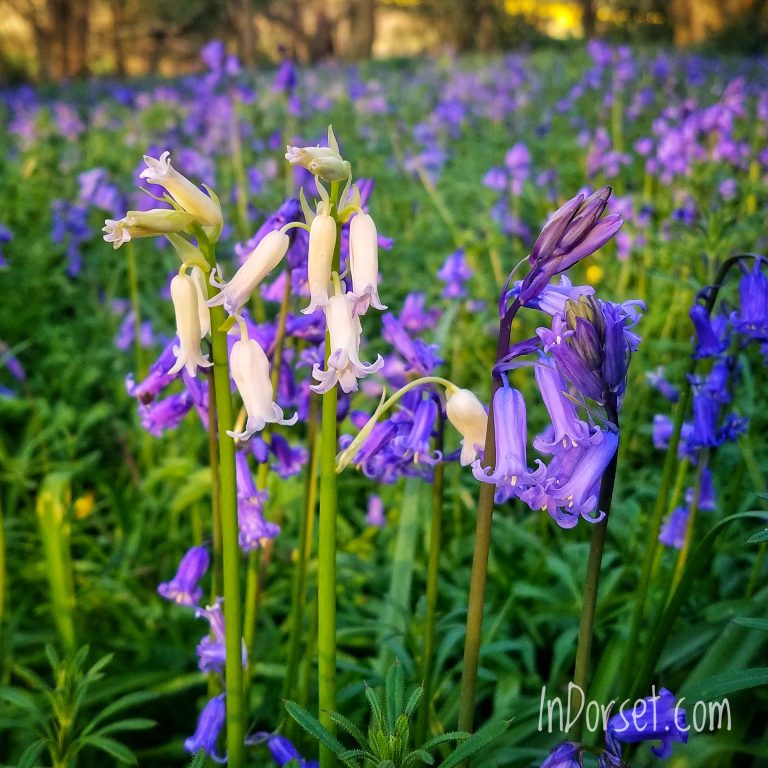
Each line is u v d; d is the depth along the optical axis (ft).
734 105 20.68
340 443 7.55
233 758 6.53
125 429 15.46
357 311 5.54
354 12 110.63
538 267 5.53
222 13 115.75
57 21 110.93
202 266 5.56
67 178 28.07
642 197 21.44
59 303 22.24
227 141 32.48
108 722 9.66
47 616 11.23
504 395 5.61
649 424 13.87
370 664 9.86
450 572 11.69
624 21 113.80
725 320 8.45
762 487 10.28
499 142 31.94
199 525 12.09
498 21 129.59
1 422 16.03
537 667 10.39
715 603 9.86
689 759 7.52
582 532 11.85
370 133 34.42
